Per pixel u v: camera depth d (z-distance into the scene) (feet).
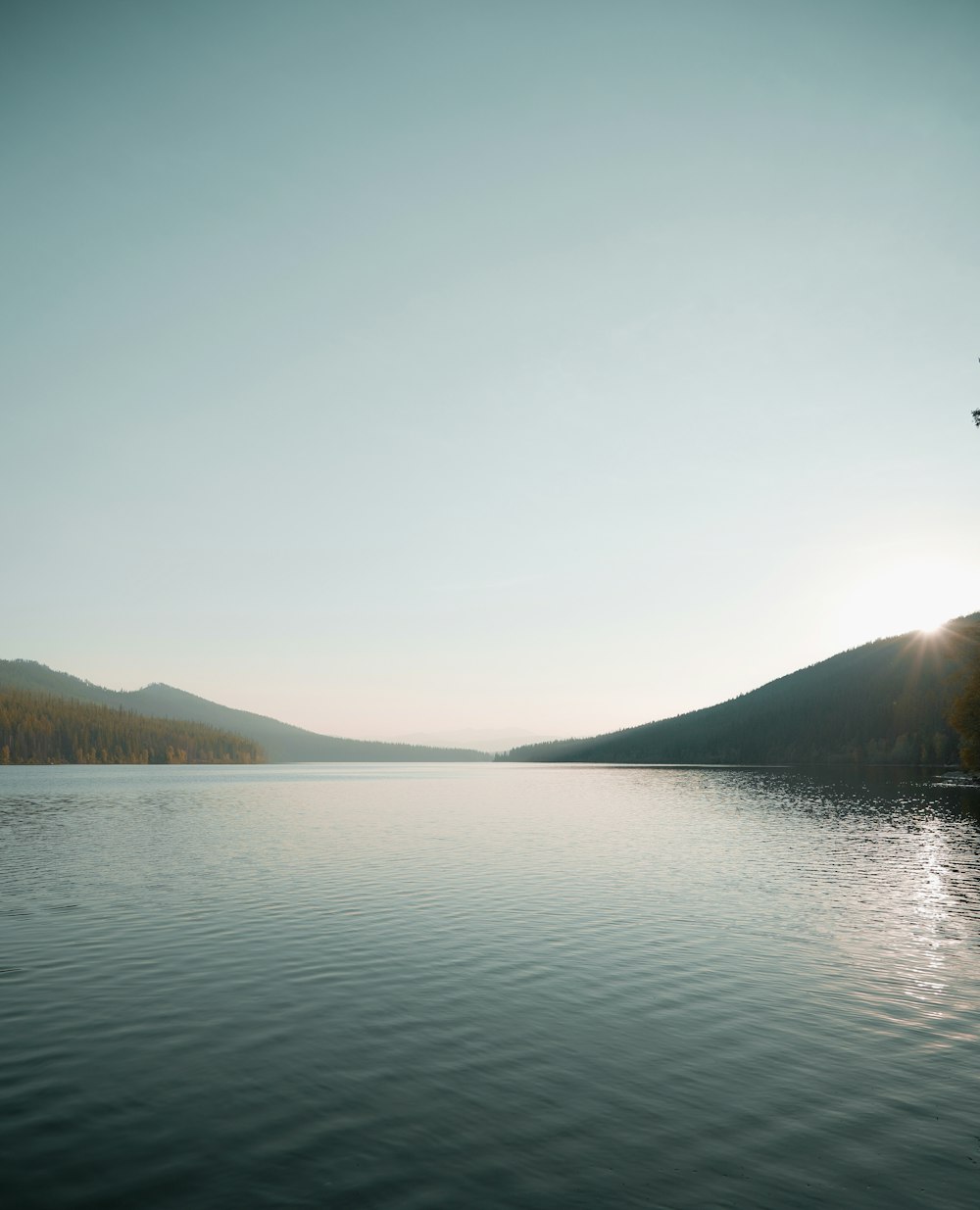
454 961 82.38
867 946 89.40
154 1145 43.68
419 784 558.97
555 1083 52.31
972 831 215.10
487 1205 37.81
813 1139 44.70
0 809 281.95
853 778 529.45
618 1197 38.55
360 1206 37.70
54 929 95.91
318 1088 51.37
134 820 242.78
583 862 155.33
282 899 114.93
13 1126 45.83
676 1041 59.98
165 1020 64.13
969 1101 49.90
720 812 281.33
